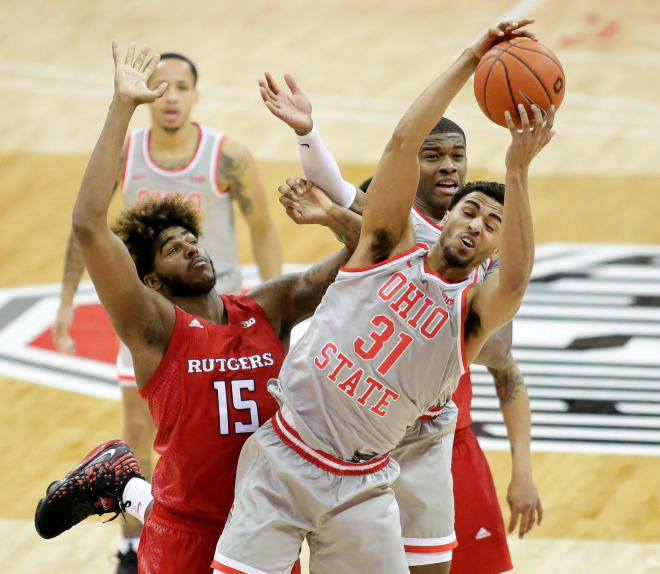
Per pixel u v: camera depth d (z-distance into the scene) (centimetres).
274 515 978
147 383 1033
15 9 4375
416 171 956
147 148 1614
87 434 1805
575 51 3966
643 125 3362
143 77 1006
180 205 1077
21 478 1659
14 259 2542
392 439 995
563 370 2008
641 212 2798
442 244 968
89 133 3303
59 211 2800
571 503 1595
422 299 958
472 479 1222
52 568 1421
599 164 3098
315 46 3988
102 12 4347
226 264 1631
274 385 1024
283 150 3123
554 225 2730
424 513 1133
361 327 960
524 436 1254
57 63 3859
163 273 1053
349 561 1007
